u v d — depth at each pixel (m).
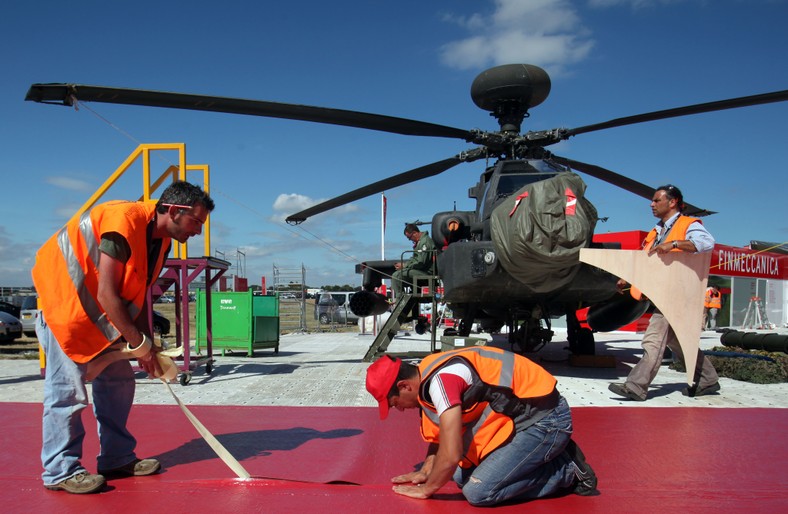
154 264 3.30
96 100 6.26
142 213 3.10
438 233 8.77
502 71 8.48
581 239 5.81
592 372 7.90
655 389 6.51
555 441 2.74
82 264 2.93
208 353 7.79
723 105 7.83
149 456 3.77
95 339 2.99
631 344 12.80
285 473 3.40
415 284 8.77
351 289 29.69
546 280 6.32
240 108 6.85
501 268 6.54
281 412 5.22
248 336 10.42
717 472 3.41
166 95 6.23
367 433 4.42
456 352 2.77
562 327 19.45
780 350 8.27
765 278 21.98
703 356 6.06
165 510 2.77
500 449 2.75
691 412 5.20
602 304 8.92
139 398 6.02
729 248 20.59
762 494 3.02
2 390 6.59
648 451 3.90
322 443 4.12
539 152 8.83
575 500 2.92
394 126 7.95
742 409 5.34
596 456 3.78
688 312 5.70
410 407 2.81
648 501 2.91
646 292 5.70
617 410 5.30
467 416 2.81
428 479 2.77
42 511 2.77
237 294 10.52
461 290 6.88
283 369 8.29
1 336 15.37
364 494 2.98
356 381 7.10
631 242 16.47
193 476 3.31
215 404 5.65
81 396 3.03
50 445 3.03
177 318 7.61
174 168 7.87
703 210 9.69
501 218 6.30
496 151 8.92
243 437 4.30
